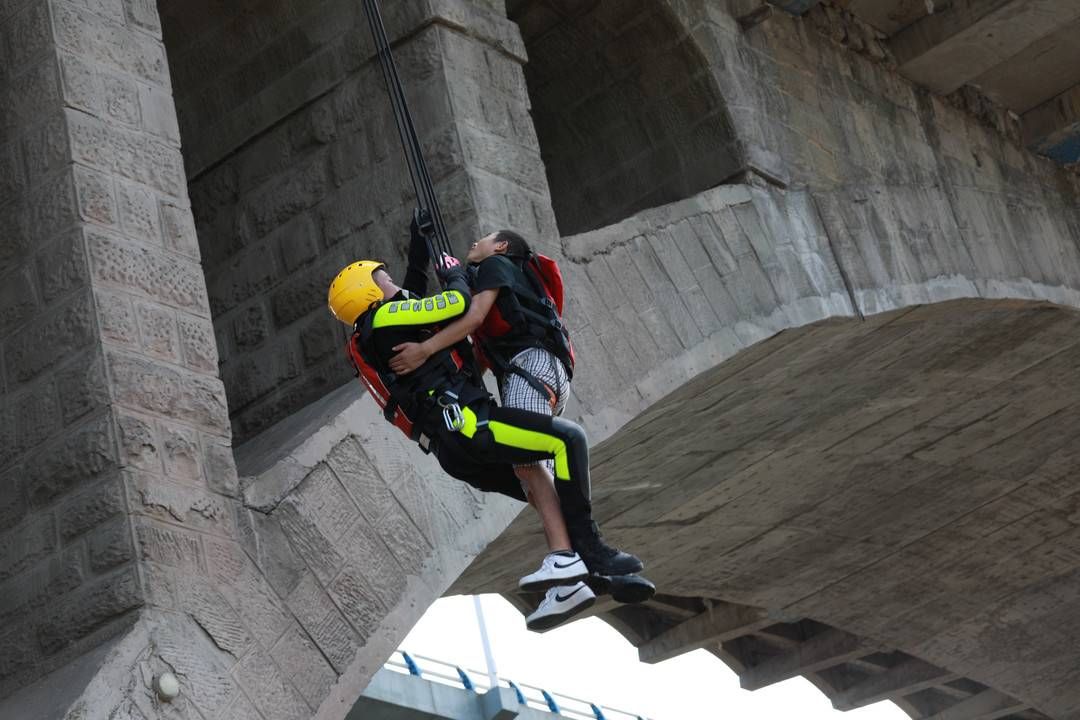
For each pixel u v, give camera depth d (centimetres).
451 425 1098
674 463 2164
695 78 2025
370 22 1298
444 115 1661
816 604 2866
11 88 1363
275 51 1795
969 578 2864
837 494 2502
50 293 1306
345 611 1334
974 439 2502
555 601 1106
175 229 1367
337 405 1445
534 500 1140
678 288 1812
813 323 1944
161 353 1310
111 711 1157
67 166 1320
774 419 2172
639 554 2500
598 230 1759
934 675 3180
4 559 1268
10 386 1305
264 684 1254
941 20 2314
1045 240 2470
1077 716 3231
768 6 2092
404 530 1403
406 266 1669
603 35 2048
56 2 1368
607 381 1684
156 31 1430
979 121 2492
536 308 1134
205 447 1305
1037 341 2370
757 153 2020
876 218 2138
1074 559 2864
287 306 1739
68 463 1260
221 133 1812
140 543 1227
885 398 2286
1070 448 2606
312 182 1750
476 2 1745
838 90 2225
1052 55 2459
